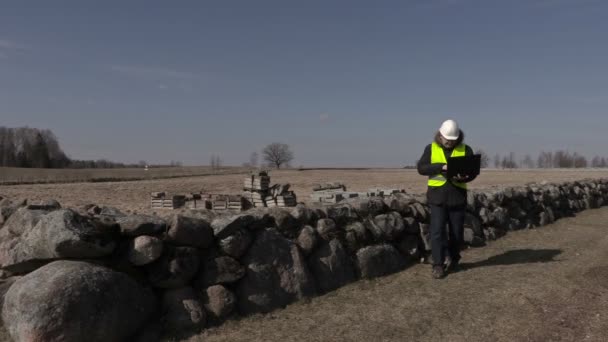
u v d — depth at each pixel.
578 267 7.34
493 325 5.04
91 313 3.92
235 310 5.06
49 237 4.27
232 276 5.09
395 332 4.84
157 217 5.14
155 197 17.06
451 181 6.84
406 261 7.52
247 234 5.37
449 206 6.92
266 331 4.79
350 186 31.81
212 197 17.00
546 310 5.46
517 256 8.20
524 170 64.38
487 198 10.41
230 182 37.88
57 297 3.80
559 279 6.66
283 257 5.62
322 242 6.29
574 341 4.66
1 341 4.25
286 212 6.05
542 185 13.65
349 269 6.45
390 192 14.45
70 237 4.21
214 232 5.18
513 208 11.18
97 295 4.00
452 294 6.02
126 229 4.70
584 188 15.78
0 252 4.75
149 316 4.56
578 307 5.56
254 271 5.30
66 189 28.02
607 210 15.20
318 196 14.93
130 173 55.53
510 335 4.79
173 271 4.69
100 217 4.89
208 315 4.85
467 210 9.60
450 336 4.77
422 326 5.00
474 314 5.35
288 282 5.54
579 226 11.73
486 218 9.92
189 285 4.93
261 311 5.21
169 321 4.63
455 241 7.13
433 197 6.91
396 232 7.41
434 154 6.90
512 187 11.90
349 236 6.68
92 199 21.80
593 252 8.47
